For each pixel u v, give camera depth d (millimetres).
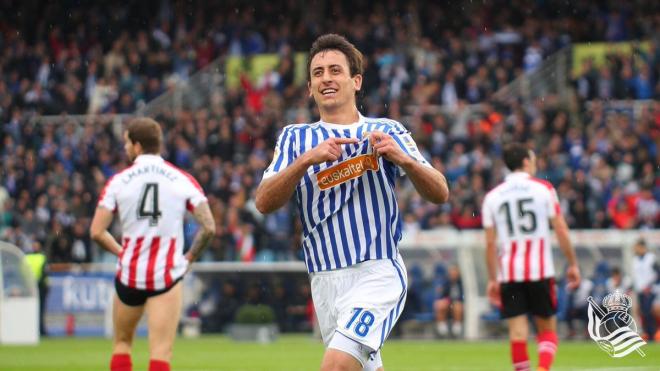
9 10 61406
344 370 9898
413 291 36344
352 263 10250
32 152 49156
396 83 52531
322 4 61469
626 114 48594
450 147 46812
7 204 43438
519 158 18766
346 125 10586
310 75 10789
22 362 25188
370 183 10328
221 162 47562
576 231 35969
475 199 41406
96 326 37625
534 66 55094
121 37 60594
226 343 33094
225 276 38000
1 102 53719
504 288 18469
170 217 14352
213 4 62281
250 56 56062
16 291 33875
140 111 52875
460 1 60062
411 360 25734
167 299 14227
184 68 58656
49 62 59375
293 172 9844
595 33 58094
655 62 52094
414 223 40000
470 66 53844
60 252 40656
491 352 28812
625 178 44438
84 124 51156
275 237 40156
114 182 14398
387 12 60375
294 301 37688
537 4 59500
